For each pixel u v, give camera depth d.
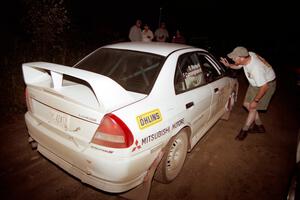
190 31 21.44
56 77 2.21
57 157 2.30
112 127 1.86
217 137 4.08
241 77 9.19
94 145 1.92
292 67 14.38
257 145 3.90
